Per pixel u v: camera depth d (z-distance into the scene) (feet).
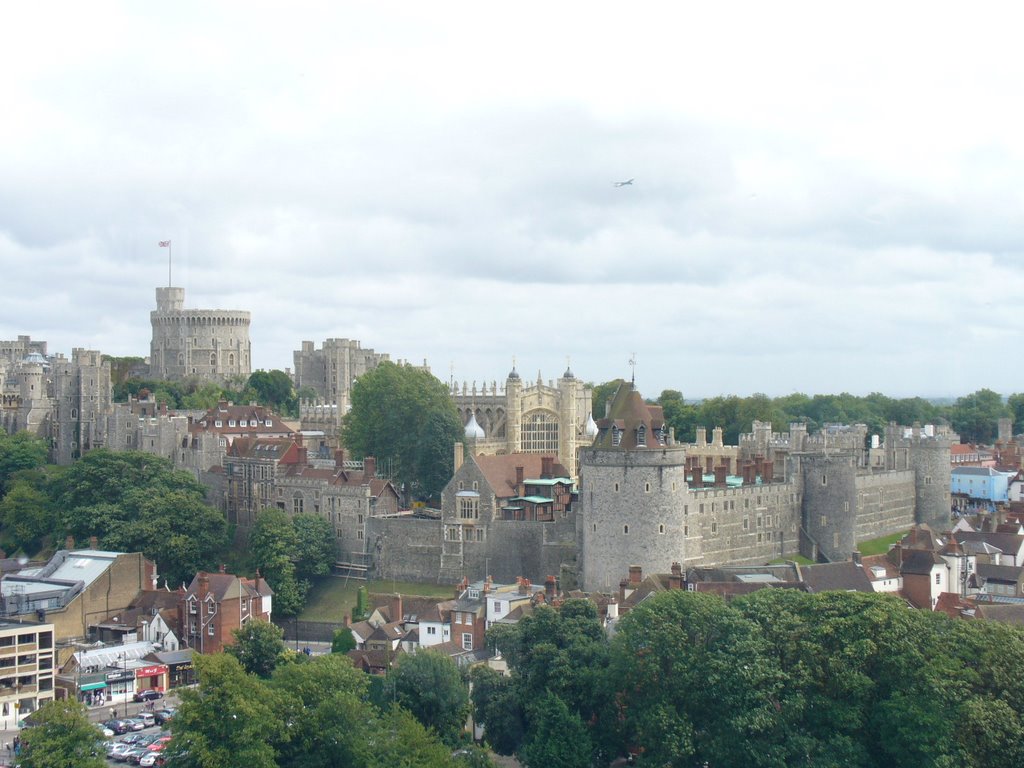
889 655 481.87
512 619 611.06
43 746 450.71
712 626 497.87
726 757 469.98
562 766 472.85
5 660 613.52
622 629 505.66
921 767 448.65
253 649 619.67
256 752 449.89
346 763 470.39
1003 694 462.60
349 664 521.24
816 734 474.49
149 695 644.27
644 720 477.77
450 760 462.19
